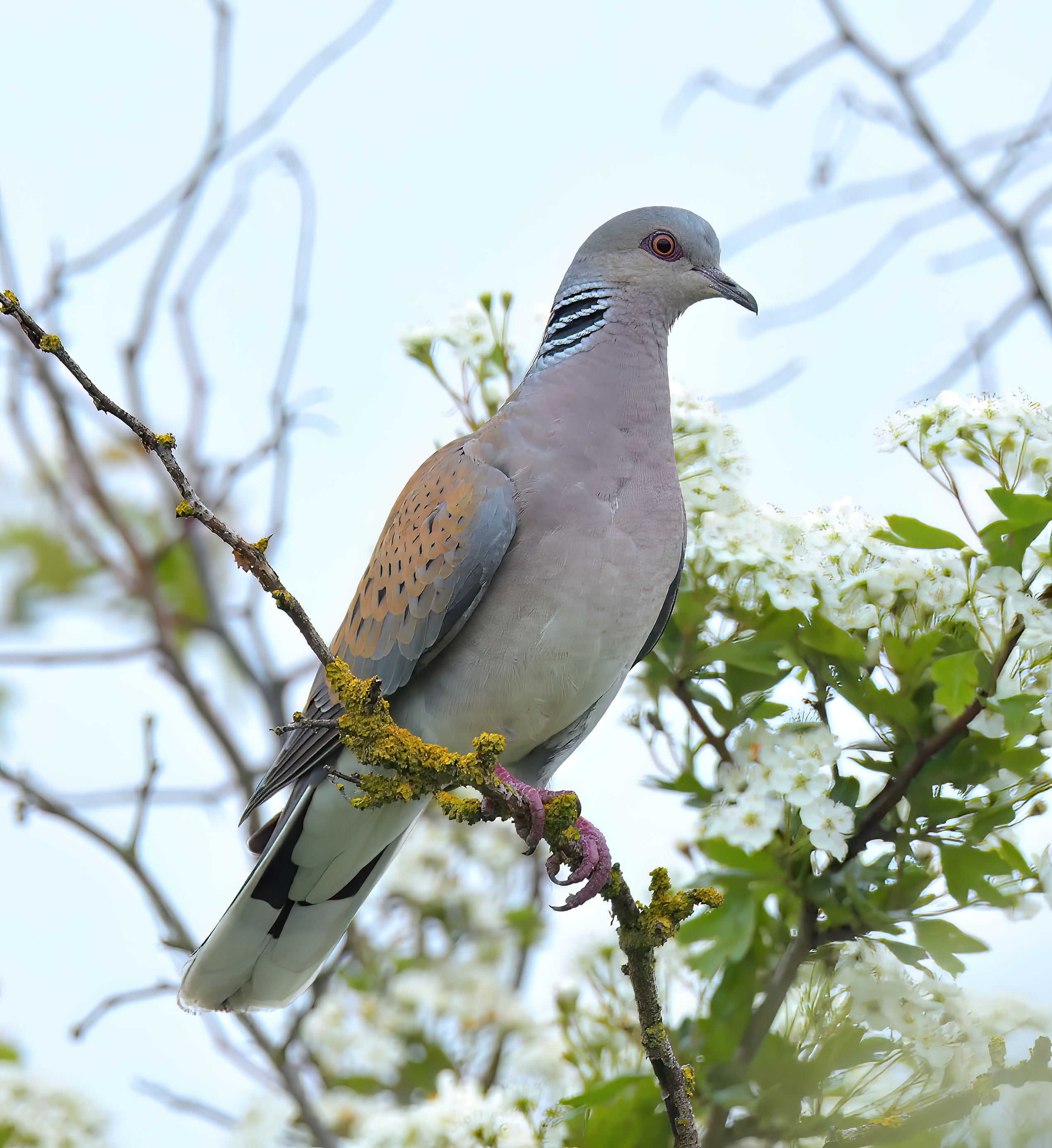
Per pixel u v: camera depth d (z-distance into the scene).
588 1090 7.38
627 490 8.12
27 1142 9.80
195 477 12.20
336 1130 9.97
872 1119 6.94
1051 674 7.19
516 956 11.23
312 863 8.62
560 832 6.97
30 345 11.91
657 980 7.95
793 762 7.14
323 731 8.24
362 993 10.78
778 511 7.91
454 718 8.27
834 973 7.21
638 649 8.16
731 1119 7.41
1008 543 7.13
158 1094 9.64
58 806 9.58
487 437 8.41
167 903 9.59
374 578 8.40
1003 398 7.38
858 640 7.63
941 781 7.14
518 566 8.05
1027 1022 6.96
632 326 8.75
